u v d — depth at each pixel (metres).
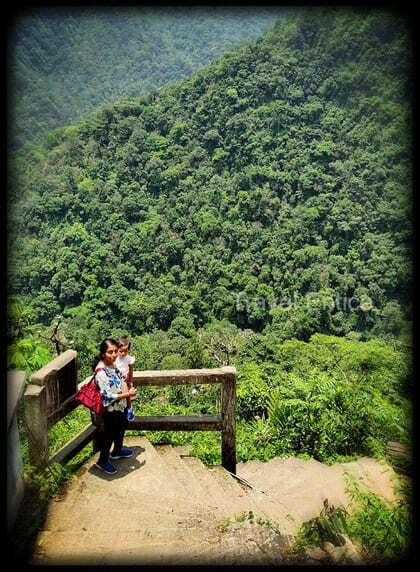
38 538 2.51
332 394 4.86
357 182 58.03
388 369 10.23
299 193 62.59
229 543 2.52
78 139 69.94
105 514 2.78
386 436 4.51
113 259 57.41
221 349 21.03
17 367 4.29
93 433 3.65
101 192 64.31
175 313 51.28
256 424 5.13
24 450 3.52
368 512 2.91
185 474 3.49
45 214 60.81
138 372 3.65
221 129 72.69
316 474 3.96
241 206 61.94
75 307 51.25
